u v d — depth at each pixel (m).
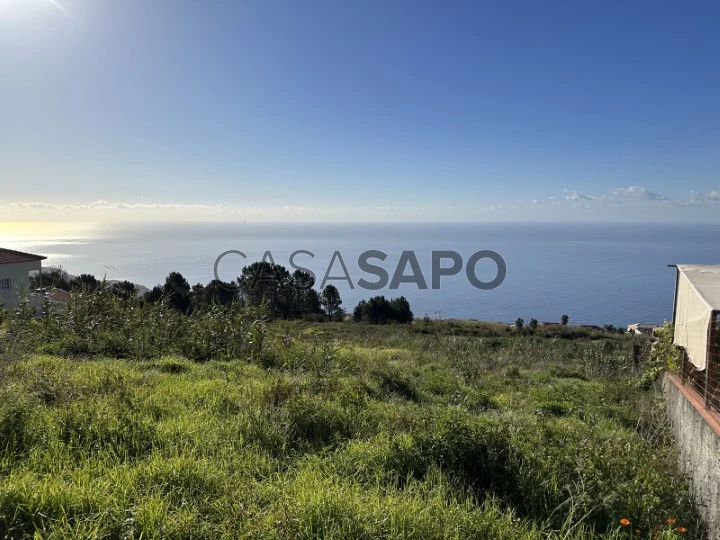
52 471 3.33
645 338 15.35
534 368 10.62
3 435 3.71
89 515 2.80
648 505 3.40
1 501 2.75
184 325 10.39
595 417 6.27
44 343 9.13
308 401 5.06
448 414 4.81
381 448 4.17
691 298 4.95
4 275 25.58
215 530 2.77
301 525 2.78
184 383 6.36
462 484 3.64
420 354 11.41
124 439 3.98
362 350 11.71
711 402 3.97
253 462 3.87
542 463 3.84
